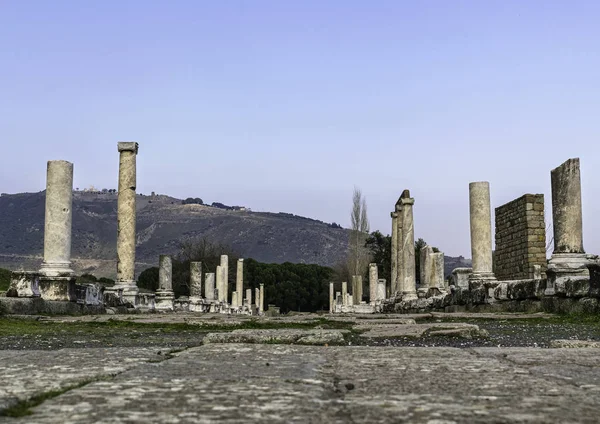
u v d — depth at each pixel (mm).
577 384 4035
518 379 4234
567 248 16766
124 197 27719
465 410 3201
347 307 53750
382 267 77000
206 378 4230
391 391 3787
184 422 2900
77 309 20688
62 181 20672
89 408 3223
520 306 18875
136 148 27984
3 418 2994
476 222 23391
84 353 5910
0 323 14672
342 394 3691
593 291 14766
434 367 4828
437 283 30969
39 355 5699
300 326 13766
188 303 38375
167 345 8867
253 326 14008
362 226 78250
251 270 102062
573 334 10844
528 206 31359
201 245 78562
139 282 77500
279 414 3090
